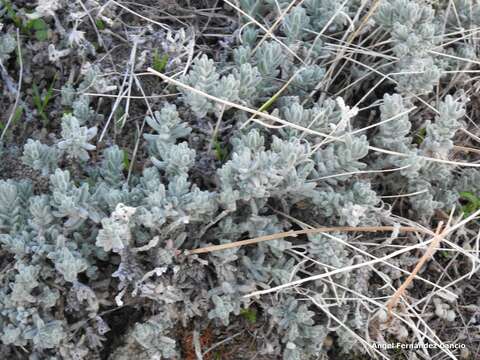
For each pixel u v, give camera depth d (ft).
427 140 0.84
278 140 0.76
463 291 0.87
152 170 0.76
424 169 0.85
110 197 0.72
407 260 0.84
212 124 0.85
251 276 0.77
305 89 0.87
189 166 0.76
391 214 0.85
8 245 0.72
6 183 0.72
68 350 0.72
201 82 0.78
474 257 0.81
